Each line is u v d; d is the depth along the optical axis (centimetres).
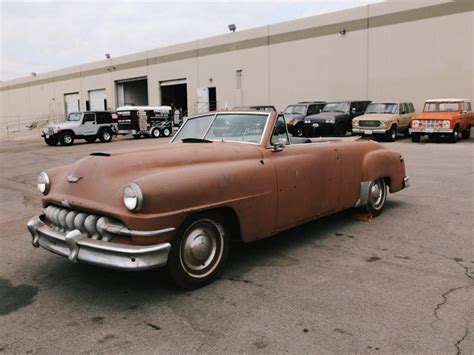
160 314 337
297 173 468
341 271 418
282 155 462
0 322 330
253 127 470
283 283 392
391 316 326
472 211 641
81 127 2384
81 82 4619
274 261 450
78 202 369
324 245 500
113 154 396
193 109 3472
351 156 560
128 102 4291
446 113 1820
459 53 2112
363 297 359
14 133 4459
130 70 4006
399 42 2316
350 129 2069
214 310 342
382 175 609
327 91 2653
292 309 340
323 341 292
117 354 283
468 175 970
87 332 312
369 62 2447
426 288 375
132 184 338
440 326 310
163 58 3666
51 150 2052
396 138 2031
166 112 2797
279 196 445
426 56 2227
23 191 966
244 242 420
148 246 337
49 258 478
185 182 361
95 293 380
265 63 2953
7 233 595
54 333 312
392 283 387
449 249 476
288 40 2811
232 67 3155
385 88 2398
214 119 509
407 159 1277
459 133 1870
